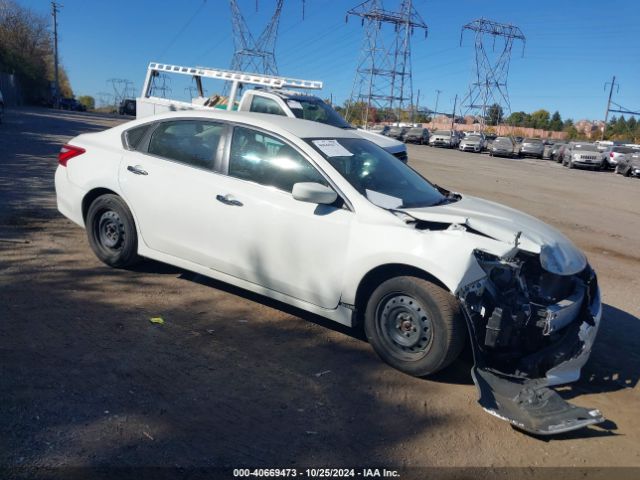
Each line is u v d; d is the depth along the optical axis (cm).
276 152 450
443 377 398
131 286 505
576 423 329
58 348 382
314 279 419
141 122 533
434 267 365
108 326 423
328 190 408
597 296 429
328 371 390
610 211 1369
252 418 325
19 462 268
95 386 340
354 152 474
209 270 476
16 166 1089
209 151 480
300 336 440
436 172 1992
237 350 407
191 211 472
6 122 2323
